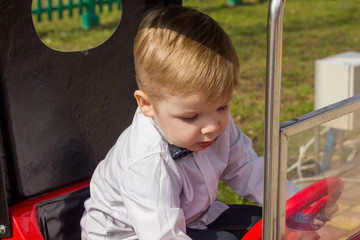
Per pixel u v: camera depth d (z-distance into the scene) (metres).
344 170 1.36
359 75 3.34
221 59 1.32
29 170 1.61
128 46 1.77
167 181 1.43
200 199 1.60
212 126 1.35
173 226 1.40
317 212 1.36
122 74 1.78
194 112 1.33
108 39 1.73
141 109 1.45
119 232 1.54
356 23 7.26
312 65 5.79
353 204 1.46
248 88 5.25
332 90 3.41
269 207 1.14
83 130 1.72
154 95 1.37
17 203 1.61
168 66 1.31
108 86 1.75
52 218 1.62
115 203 1.54
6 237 1.50
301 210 1.29
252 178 1.74
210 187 1.60
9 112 1.53
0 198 1.45
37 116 1.60
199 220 1.64
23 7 1.50
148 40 1.37
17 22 1.50
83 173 1.75
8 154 1.57
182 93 1.31
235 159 1.72
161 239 1.39
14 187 1.60
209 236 1.54
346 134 1.32
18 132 1.57
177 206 1.45
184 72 1.29
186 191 1.54
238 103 4.88
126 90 1.80
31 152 1.61
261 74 5.60
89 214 1.61
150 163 1.43
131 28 1.77
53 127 1.65
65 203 1.65
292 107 4.71
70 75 1.66
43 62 1.58
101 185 1.59
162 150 1.44
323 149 1.26
